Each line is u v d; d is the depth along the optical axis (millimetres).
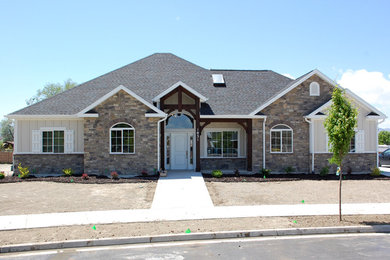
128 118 17188
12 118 18516
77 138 18734
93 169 17219
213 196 12695
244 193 13219
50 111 18609
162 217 9781
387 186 14820
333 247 7434
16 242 7641
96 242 7738
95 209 10773
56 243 7578
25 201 11820
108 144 17203
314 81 18797
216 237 8188
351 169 18594
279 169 18562
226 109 19125
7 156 32812
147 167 17125
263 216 9844
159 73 22797
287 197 12570
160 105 17969
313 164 18328
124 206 11164
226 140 20156
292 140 18609
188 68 23719
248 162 18703
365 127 18812
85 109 17047
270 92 21516
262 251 7168
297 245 7594
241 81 22797
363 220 9430
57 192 13328
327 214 10086
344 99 10094
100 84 21344
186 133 19688
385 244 7664
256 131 18578
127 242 7855
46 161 18656
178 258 6766
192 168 19641
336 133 9758
